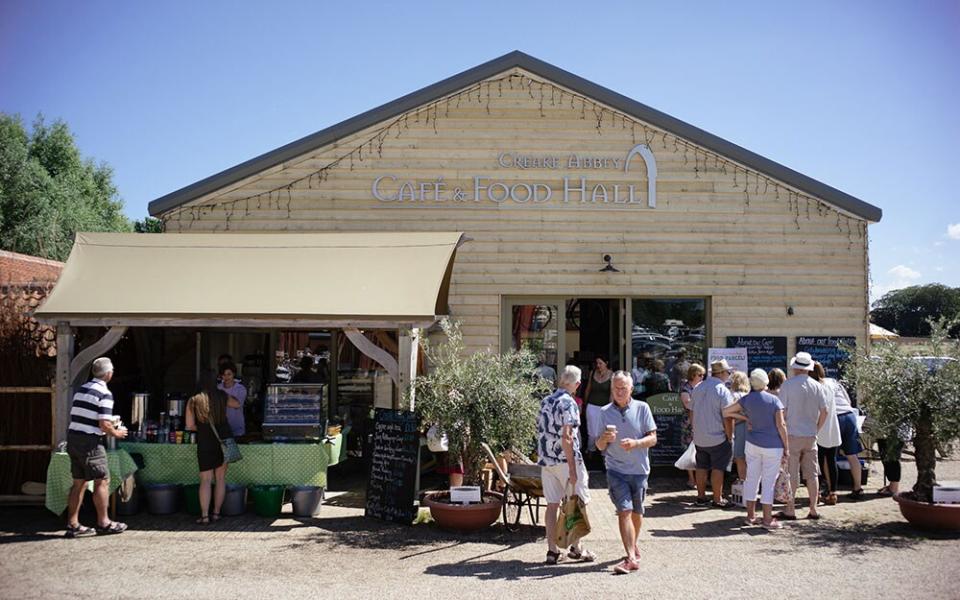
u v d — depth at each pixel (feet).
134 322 29.81
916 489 28.68
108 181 125.49
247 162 39.50
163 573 22.54
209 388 28.89
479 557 24.30
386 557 24.30
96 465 26.68
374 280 31.35
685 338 40.40
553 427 23.67
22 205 96.78
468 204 39.93
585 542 26.30
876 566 23.38
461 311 39.63
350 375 42.06
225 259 32.91
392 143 40.09
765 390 29.22
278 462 29.89
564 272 39.78
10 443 31.45
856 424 33.58
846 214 40.37
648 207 40.06
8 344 31.65
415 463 28.40
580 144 40.16
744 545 25.82
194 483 30.17
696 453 32.60
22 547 25.34
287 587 21.31
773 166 40.01
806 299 40.11
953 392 27.68
